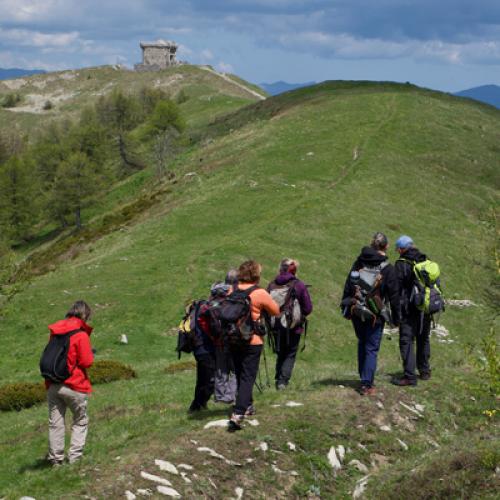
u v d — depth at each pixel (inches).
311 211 1889.8
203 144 3661.4
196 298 1254.3
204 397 503.5
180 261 1504.7
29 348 1085.1
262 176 2288.4
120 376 837.2
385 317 504.7
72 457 420.5
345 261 1614.2
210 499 368.5
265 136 2920.8
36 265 2578.7
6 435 600.4
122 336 1063.0
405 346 554.6
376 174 2336.4
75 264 1889.8
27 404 788.0
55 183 4097.0
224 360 441.7
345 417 479.2
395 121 2984.7
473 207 2251.5
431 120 3038.9
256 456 411.8
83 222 4072.3
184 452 399.9
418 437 482.9
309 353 1103.6
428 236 1909.4
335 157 2497.5
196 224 1863.9
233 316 428.5
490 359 427.2
